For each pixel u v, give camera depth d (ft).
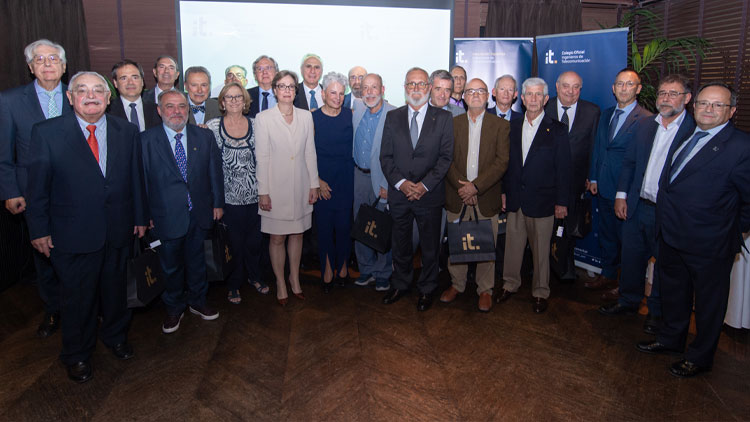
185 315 10.78
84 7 15.92
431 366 8.70
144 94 11.69
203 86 11.34
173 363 8.79
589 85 13.47
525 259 13.14
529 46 15.15
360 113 11.34
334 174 11.45
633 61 14.06
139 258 8.46
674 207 8.13
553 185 10.46
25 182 9.05
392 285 11.73
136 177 8.48
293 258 11.37
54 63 9.01
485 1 17.34
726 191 7.68
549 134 10.37
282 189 10.52
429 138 10.30
